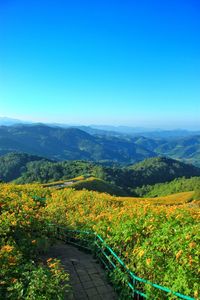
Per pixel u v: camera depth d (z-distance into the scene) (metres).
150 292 9.61
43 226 16.02
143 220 14.64
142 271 10.66
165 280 9.73
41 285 8.77
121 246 13.34
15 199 21.33
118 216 17.11
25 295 8.50
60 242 18.27
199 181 165.00
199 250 10.16
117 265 12.05
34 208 20.66
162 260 10.60
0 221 14.51
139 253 11.19
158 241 11.62
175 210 16.38
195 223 13.70
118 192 112.50
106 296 11.27
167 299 9.30
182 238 11.19
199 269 9.34
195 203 23.50
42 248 15.02
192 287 8.92
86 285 12.09
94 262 14.62
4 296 8.62
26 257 12.34
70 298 10.15
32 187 33.28
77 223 19.59
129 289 10.48
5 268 9.88
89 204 25.66
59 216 21.28
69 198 28.16
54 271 10.10
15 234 13.97
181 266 9.67
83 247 16.77
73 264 14.24
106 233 15.44
